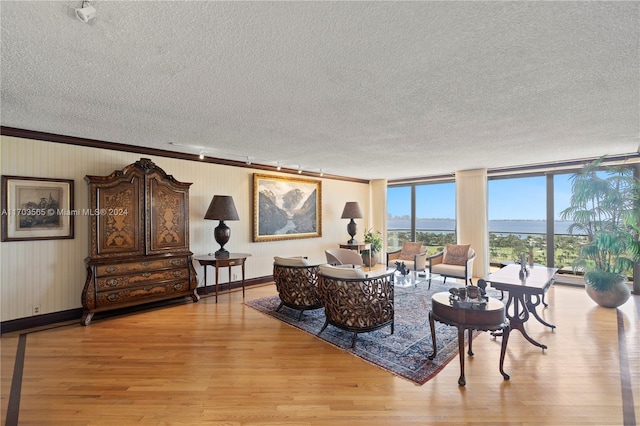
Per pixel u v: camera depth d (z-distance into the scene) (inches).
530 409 78.8
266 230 226.4
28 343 119.9
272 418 75.9
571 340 120.6
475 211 237.1
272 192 230.4
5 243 130.4
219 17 56.7
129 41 64.9
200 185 192.2
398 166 229.1
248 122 121.1
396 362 104.2
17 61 72.9
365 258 280.7
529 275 138.3
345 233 292.2
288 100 98.2
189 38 63.9
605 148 166.4
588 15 55.9
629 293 155.6
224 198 184.5
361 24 59.0
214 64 75.0
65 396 85.0
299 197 249.4
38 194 137.3
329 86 87.7
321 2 52.5
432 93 92.7
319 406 80.7
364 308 116.7
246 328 136.1
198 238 191.6
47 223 139.8
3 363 104.1
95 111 108.8
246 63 74.5
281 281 151.5
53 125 126.9
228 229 187.0
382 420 75.0
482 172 234.1
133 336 127.0
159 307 166.1
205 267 182.2
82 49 67.8
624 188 155.5
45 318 139.4
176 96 95.0
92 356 108.9
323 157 193.8
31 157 135.7
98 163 154.5
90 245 144.9
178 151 177.8
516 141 151.3
